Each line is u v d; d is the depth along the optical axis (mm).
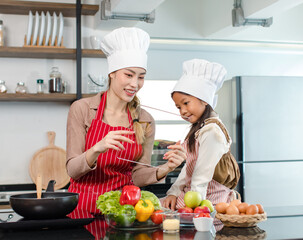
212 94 2348
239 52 4234
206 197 2201
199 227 1481
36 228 1504
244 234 1427
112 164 2008
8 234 1450
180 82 2359
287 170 4039
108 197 1582
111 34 2039
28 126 3930
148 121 2197
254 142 3973
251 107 3971
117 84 2016
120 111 2123
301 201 4074
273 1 3164
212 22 3965
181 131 3990
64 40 3992
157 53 4027
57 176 3889
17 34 3887
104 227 1574
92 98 2109
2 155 3879
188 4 3986
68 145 2023
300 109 4074
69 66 4000
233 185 2348
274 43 3988
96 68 3971
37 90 3715
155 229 1527
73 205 1577
